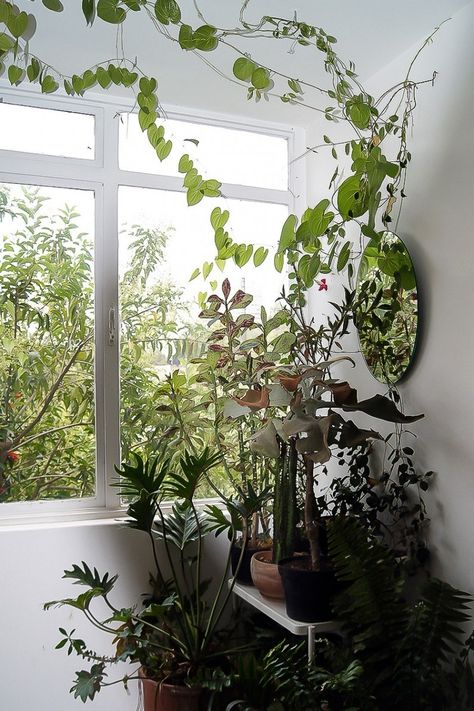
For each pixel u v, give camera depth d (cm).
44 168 295
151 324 309
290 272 311
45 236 295
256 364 279
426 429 249
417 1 237
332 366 311
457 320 235
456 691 204
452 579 236
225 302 283
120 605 281
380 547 225
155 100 230
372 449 279
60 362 294
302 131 341
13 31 187
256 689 225
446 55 246
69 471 292
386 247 264
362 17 248
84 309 298
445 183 242
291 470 245
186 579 290
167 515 289
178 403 288
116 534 283
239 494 287
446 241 241
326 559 238
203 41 211
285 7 244
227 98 310
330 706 210
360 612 216
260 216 335
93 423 296
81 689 232
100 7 194
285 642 261
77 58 276
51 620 271
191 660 247
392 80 278
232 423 284
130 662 256
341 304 305
